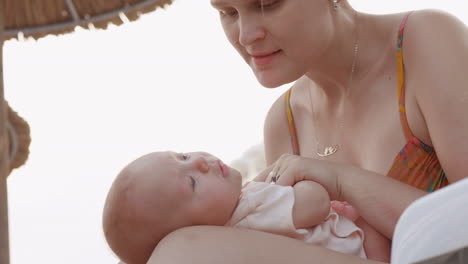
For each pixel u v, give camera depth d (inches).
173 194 54.7
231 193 56.2
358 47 67.2
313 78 71.2
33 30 52.1
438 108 56.1
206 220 55.0
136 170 56.3
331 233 54.9
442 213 22.4
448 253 21.7
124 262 57.9
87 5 50.6
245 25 58.4
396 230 24.4
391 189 55.2
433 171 63.0
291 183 58.7
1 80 30.3
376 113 66.4
